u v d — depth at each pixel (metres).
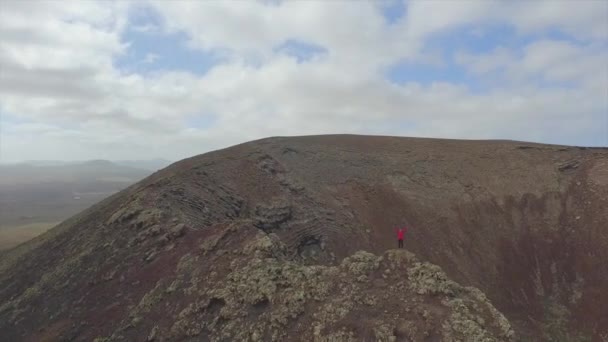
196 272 23.64
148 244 28.23
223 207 38.19
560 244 48.56
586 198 52.62
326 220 45.41
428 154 61.19
